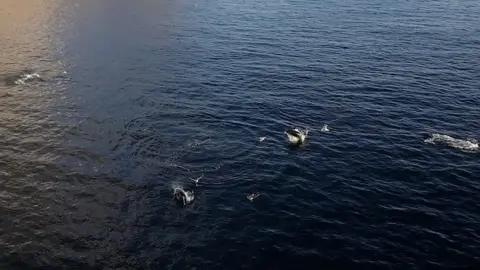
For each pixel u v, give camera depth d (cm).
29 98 4022
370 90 4344
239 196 2745
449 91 4331
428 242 2395
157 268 2192
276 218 2558
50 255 2252
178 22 6831
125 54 5338
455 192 2823
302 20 6931
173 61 5125
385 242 2391
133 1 8262
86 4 7925
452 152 3272
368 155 3225
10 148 3198
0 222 2458
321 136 3484
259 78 4631
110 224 2489
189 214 2575
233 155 3209
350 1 8331
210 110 3919
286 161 3131
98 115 3778
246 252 2298
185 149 3284
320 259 2264
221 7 7862
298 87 4409
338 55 5331
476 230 2494
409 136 3497
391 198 2753
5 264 2177
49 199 2680
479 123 3722
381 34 6172
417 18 7050
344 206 2672
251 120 3744
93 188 2803
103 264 2209
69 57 5156
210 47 5628
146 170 3016
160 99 4128
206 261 2238
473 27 6569
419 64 5041
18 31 6100
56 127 3538
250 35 6138
